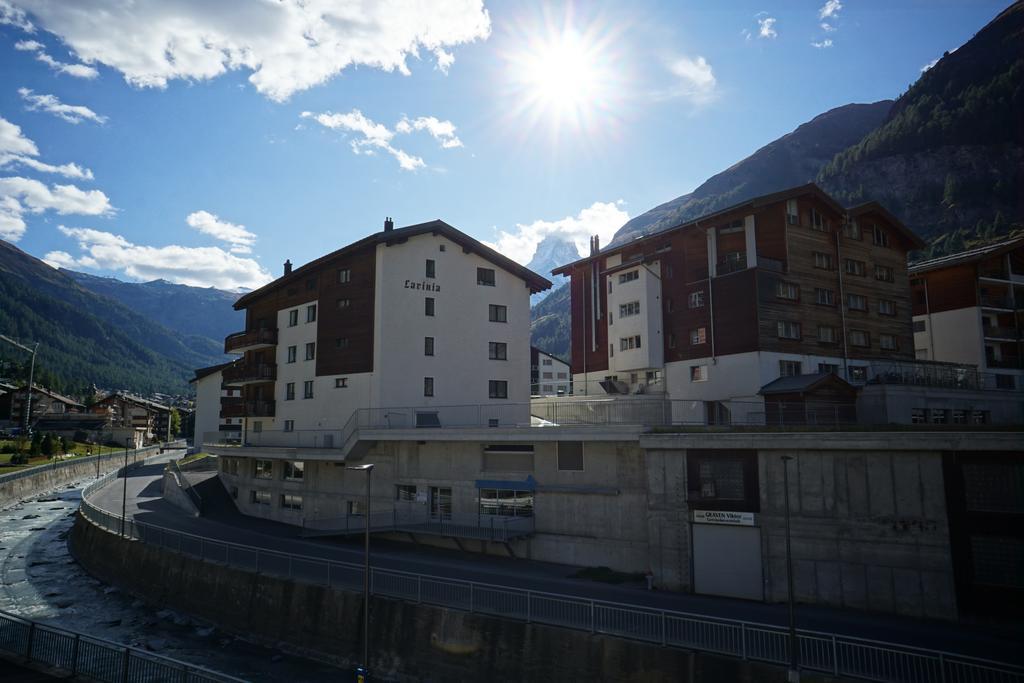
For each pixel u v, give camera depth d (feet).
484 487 113.50
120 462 322.34
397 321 146.82
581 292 207.31
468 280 158.20
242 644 91.86
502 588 72.54
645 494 94.79
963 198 642.63
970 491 71.56
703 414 157.79
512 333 163.43
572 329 209.05
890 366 160.56
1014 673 48.19
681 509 87.81
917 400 142.20
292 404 164.86
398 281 148.36
